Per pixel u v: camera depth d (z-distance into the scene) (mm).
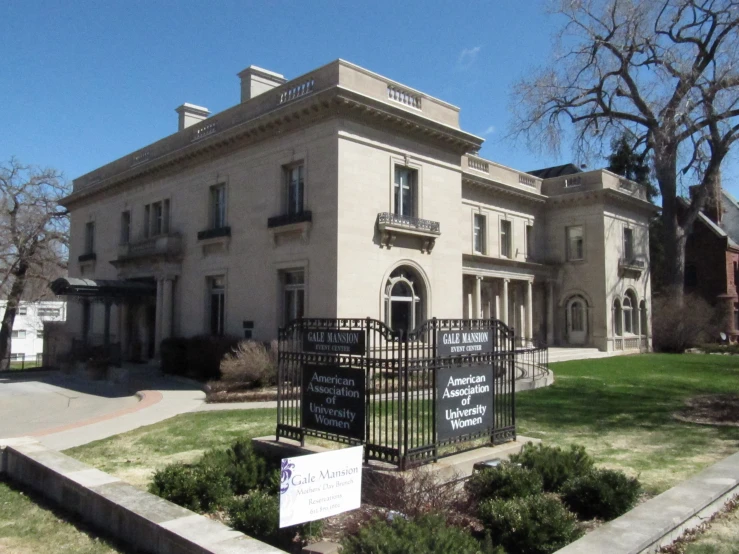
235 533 5094
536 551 5355
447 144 22969
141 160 29344
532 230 32719
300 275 20750
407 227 20766
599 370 22359
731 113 30047
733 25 28609
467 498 6645
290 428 8422
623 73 32031
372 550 4652
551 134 34188
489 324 8766
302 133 20547
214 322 24219
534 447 8023
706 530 5754
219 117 24438
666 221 34438
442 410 7598
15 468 8289
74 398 18891
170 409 15008
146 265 27172
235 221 23219
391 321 20734
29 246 39312
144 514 5625
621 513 6258
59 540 5973
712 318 37188
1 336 39906
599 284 31281
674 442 10031
